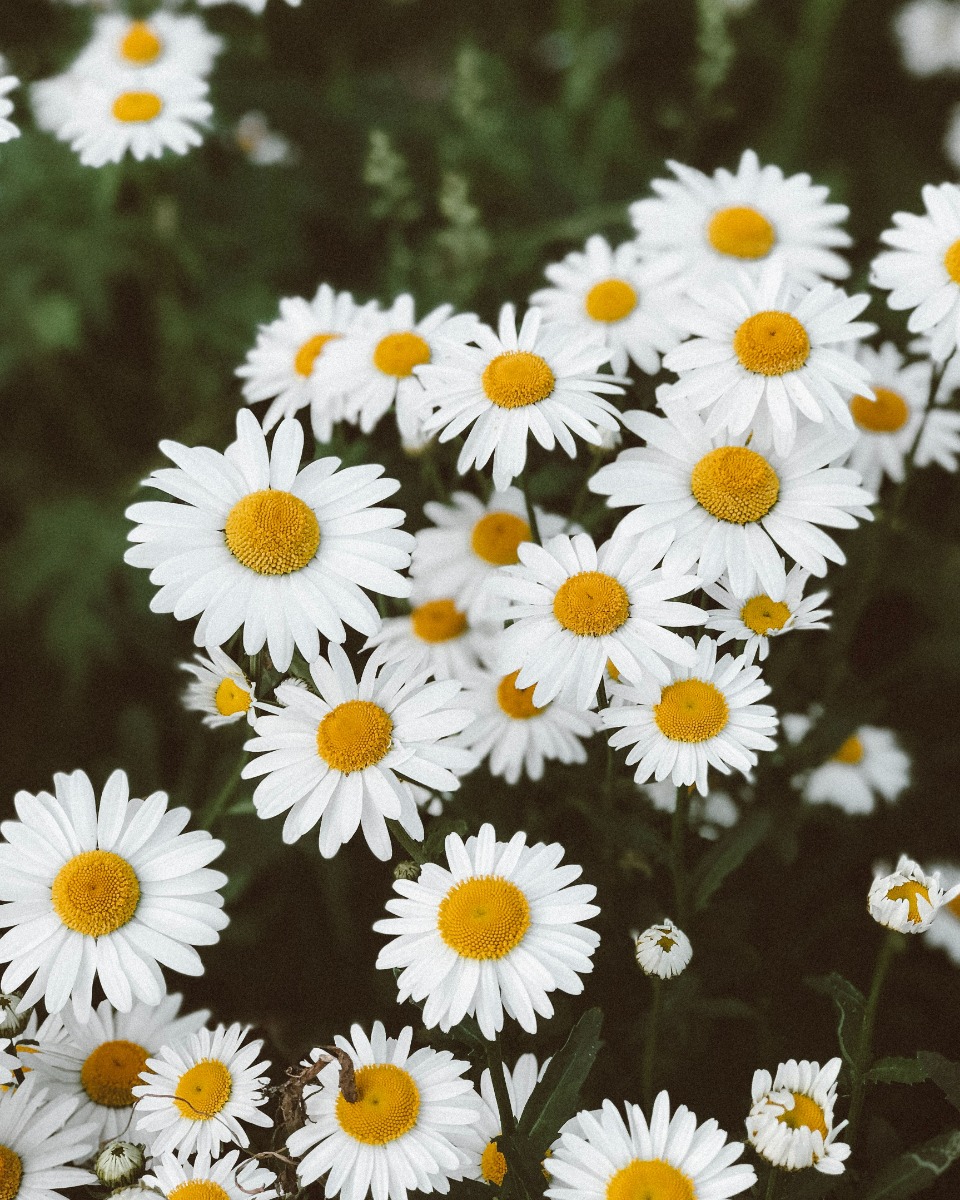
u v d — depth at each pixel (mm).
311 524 566
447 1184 546
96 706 869
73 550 899
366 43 1233
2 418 1013
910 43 1248
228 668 583
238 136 1014
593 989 620
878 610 824
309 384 677
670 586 572
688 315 604
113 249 939
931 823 738
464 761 568
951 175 1160
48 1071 585
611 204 1038
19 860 562
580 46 1184
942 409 719
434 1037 596
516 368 592
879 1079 577
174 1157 557
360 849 678
